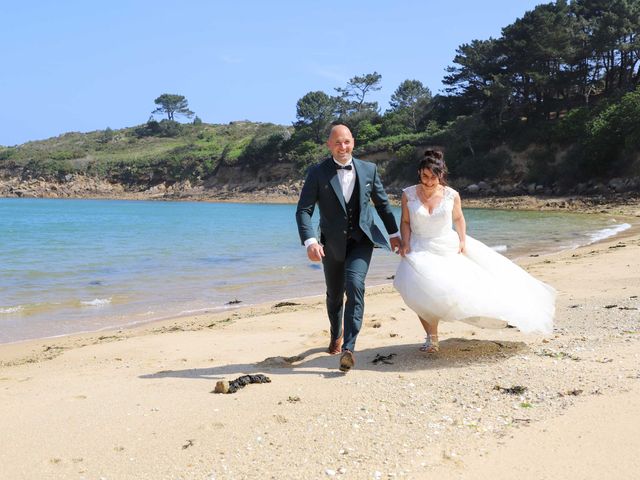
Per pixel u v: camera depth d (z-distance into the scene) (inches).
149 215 2158.0
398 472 119.0
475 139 2805.1
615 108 2234.3
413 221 199.0
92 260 690.2
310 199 202.4
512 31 2760.8
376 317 310.2
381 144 3211.1
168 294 462.9
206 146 5123.0
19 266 630.5
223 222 1638.8
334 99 4035.4
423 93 3939.5
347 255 204.2
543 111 2748.5
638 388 155.5
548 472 115.6
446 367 189.9
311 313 354.3
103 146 5930.1
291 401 164.1
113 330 340.2
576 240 852.0
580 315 265.6
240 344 265.6
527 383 166.7
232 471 123.3
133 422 153.6
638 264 476.1
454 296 188.1
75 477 124.0
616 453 121.0
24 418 160.6
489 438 132.9
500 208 2185.0
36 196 4879.4
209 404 165.5
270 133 4498.0
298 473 120.9
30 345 303.0
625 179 2128.4
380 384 175.3
